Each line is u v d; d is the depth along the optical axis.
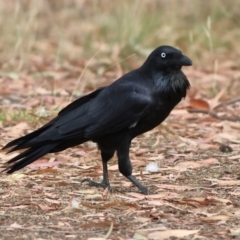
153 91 10.13
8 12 22.92
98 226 8.55
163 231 8.33
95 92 10.38
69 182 10.66
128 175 10.25
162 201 9.61
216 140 13.38
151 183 10.72
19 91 17.47
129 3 23.45
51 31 24.14
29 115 14.34
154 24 22.50
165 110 10.25
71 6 26.78
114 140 10.21
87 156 12.24
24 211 9.21
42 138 9.84
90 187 10.45
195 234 8.31
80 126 10.03
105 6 25.36
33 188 10.24
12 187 10.30
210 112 15.38
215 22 23.98
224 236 8.27
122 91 10.12
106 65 20.17
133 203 9.41
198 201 9.50
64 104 15.61
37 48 22.02
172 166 11.67
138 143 13.23
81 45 22.31
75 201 9.52
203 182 10.70
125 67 20.19
